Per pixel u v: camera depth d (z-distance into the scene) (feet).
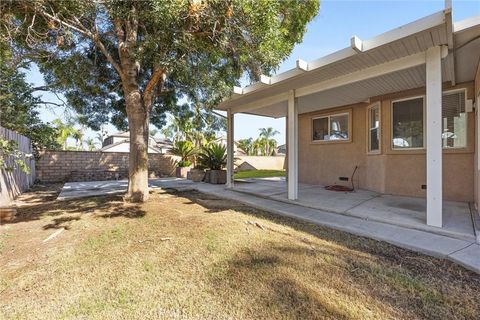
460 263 8.57
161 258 9.26
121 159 41.27
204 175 33.30
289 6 21.39
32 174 31.14
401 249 10.07
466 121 17.01
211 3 11.07
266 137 97.76
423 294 6.84
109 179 38.68
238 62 16.83
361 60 12.94
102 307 6.45
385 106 21.11
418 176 19.35
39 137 32.17
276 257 9.20
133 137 18.80
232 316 6.08
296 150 18.90
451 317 5.94
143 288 7.31
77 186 28.71
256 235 11.60
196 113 25.72
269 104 21.22
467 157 17.06
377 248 10.17
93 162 38.65
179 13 11.19
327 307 6.33
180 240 11.01
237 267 8.48
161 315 6.14
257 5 11.43
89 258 9.29
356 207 16.30
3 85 26.94
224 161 32.45
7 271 8.34
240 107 24.64
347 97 22.04
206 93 18.13
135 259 9.19
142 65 20.17
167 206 17.63
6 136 18.67
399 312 6.13
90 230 12.44
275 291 7.06
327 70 14.34
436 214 11.89
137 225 13.19
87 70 19.80
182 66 14.11
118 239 11.21
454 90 17.43
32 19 13.93
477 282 7.50
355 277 7.77
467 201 17.11
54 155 35.58
